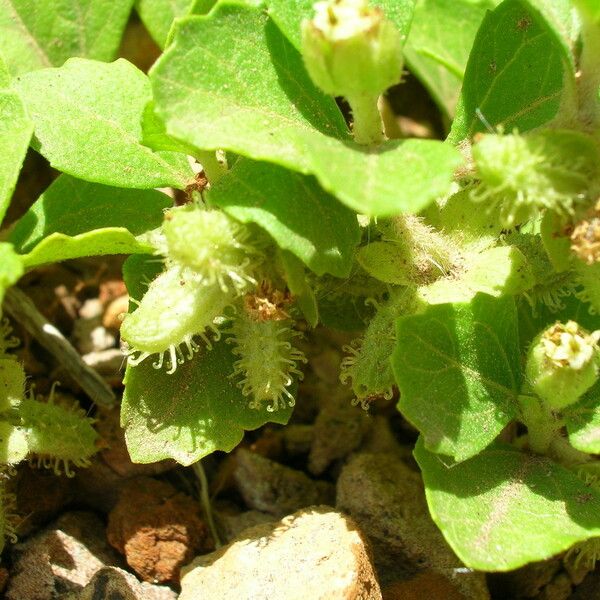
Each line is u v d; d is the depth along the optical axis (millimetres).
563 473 95
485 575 105
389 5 95
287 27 92
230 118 89
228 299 94
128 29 138
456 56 120
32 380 119
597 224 86
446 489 91
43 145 100
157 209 106
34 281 126
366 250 97
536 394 94
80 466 109
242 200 88
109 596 100
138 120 104
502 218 90
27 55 117
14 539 103
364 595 95
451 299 94
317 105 94
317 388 124
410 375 90
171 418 98
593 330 102
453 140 102
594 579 107
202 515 111
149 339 92
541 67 100
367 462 108
